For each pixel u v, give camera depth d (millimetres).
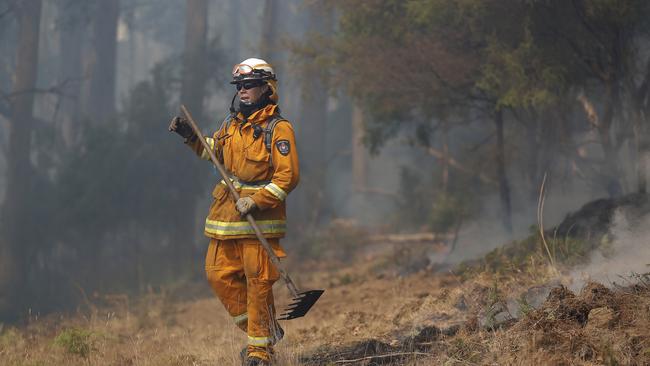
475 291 6859
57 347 7082
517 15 11289
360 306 9266
